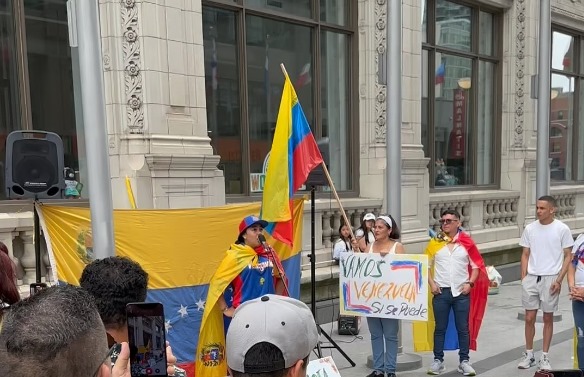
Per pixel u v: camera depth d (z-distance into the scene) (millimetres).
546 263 5926
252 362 1541
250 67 8586
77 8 3777
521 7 12633
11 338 1157
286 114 5504
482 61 12633
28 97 6391
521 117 12836
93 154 3854
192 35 7121
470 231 11742
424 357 6559
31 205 6148
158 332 1763
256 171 8734
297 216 6137
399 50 6082
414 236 10016
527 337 6113
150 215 5227
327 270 8539
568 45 15109
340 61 9852
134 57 6605
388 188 6211
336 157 9891
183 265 5379
